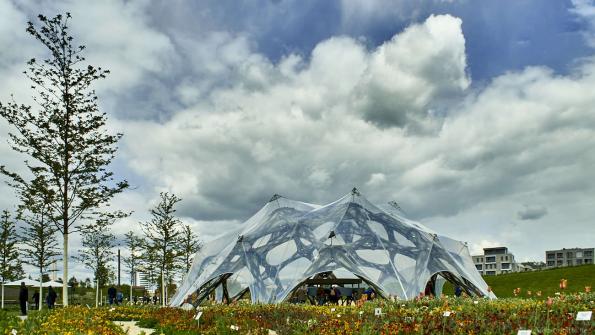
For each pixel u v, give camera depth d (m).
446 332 13.46
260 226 35.47
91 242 58.84
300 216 35.72
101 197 32.62
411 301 24.06
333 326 15.76
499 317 15.12
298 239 33.22
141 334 13.96
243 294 36.16
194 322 20.08
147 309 28.12
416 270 30.36
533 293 51.75
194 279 34.34
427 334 13.27
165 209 51.53
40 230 42.16
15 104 30.42
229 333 17.22
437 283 36.22
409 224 34.09
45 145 31.48
